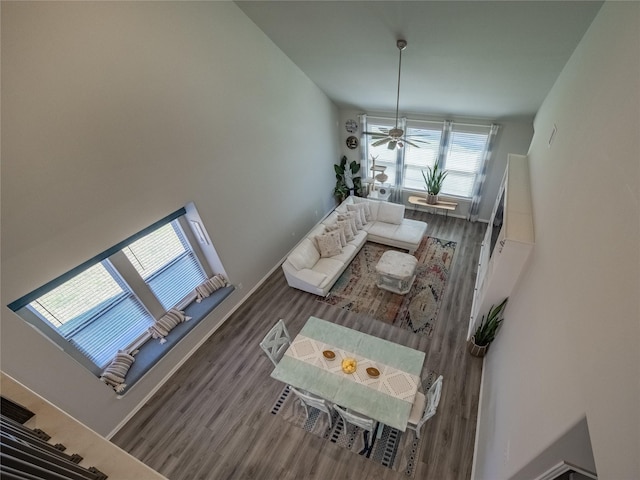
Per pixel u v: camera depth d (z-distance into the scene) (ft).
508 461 6.38
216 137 12.70
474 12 9.57
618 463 2.98
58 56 7.80
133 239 10.65
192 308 13.98
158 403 11.81
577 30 9.07
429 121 19.95
